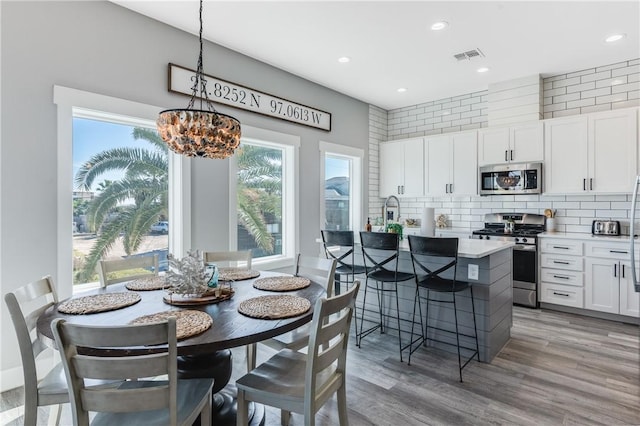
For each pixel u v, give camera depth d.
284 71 4.09
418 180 5.23
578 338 3.16
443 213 5.33
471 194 4.69
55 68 2.49
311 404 1.40
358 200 5.29
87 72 2.63
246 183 3.90
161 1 2.71
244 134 3.64
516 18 2.93
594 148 3.78
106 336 1.12
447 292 2.71
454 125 5.16
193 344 1.27
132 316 1.56
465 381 2.43
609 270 3.58
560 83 4.27
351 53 3.61
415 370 2.60
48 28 2.46
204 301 1.76
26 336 1.44
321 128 4.58
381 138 5.76
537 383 2.39
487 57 3.72
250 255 2.78
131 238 3.04
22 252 2.38
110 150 2.91
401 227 3.43
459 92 4.93
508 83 4.45
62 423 1.97
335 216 5.07
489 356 2.73
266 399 1.51
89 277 2.81
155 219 3.18
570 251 3.82
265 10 2.81
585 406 2.11
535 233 4.21
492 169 4.47
